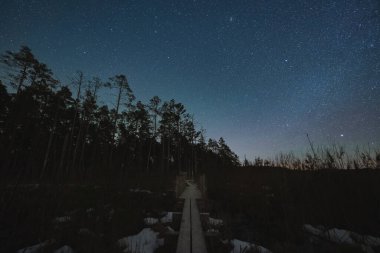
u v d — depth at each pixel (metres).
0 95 19.77
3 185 5.00
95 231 5.57
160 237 5.60
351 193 7.49
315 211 7.06
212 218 7.62
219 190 11.92
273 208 7.95
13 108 15.74
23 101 17.08
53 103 24.44
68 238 5.28
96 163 11.28
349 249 4.86
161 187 14.30
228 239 4.99
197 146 47.66
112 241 4.98
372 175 7.79
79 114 27.25
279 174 9.41
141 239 5.54
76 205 7.89
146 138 35.41
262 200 8.65
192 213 7.21
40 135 8.33
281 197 8.02
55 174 8.08
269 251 4.96
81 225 6.14
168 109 36.59
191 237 5.02
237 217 7.77
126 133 30.83
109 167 10.80
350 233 5.73
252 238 5.92
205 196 9.55
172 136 38.28
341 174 8.16
